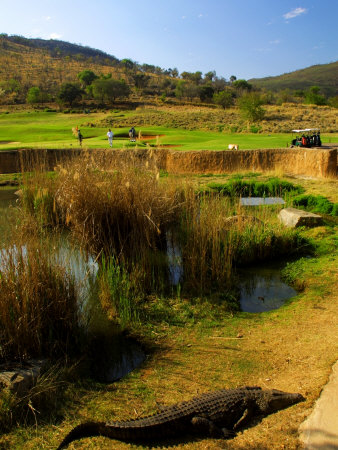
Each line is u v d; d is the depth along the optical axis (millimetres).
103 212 7602
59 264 5855
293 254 8617
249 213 10414
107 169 9398
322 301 6309
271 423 3586
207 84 129875
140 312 6191
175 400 4078
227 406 3678
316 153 15930
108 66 192375
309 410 3637
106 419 3838
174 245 8664
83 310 6129
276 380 4285
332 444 3203
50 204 9695
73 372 4730
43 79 134000
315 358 4590
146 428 3508
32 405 4012
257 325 5727
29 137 41281
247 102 61500
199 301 6523
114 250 7207
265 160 17359
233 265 8117
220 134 46156
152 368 4750
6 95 109500
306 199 12000
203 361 4820
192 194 9422
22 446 3541
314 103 96062
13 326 4734
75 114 82500
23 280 5000
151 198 7953
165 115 68812
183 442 3527
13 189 15602
